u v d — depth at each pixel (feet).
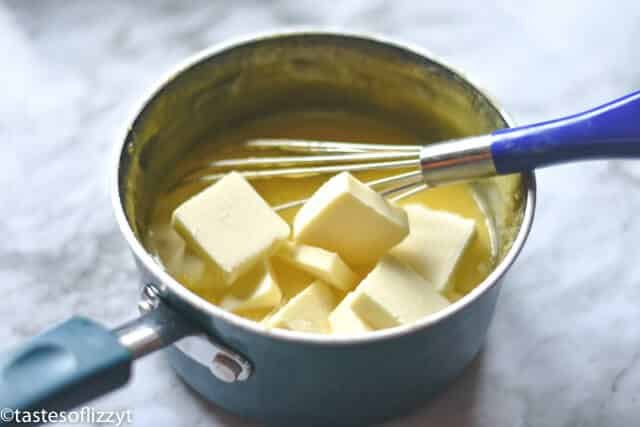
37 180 1.87
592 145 1.47
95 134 1.93
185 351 1.48
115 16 2.06
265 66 1.76
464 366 1.63
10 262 1.78
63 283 1.76
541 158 1.49
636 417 1.64
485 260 1.69
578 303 1.74
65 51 2.02
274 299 1.58
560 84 1.99
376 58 1.74
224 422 1.63
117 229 1.82
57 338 1.39
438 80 1.72
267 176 1.74
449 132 1.79
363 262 1.62
